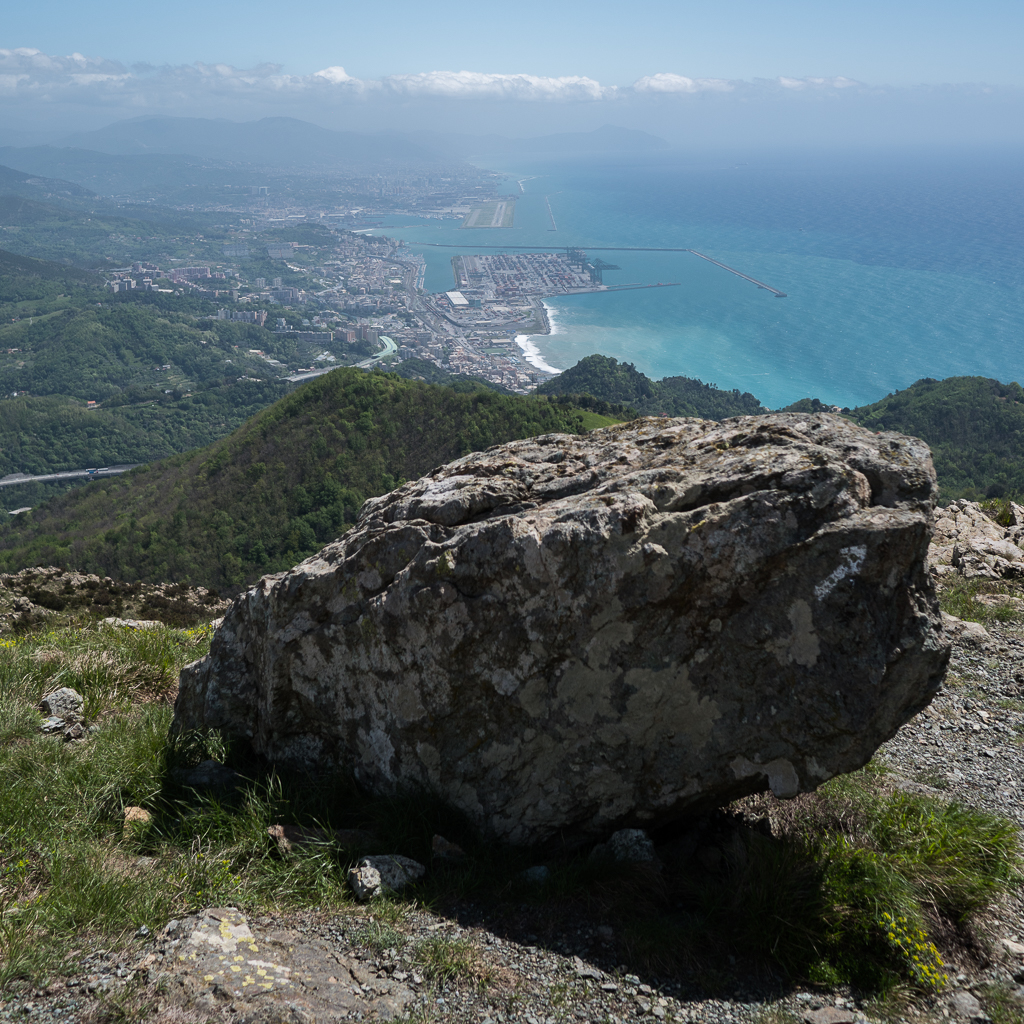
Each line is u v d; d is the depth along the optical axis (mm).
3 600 18453
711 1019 2838
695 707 3637
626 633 3678
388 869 3521
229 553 75125
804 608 3447
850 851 3545
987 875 3625
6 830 3689
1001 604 8750
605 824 3826
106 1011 2562
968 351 160000
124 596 20984
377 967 2979
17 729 4805
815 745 3459
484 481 4574
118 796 4117
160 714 5336
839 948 3168
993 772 5215
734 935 3248
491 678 3854
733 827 4090
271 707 4527
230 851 3619
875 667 3348
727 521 3520
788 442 4105
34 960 2809
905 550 3357
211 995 2623
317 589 4418
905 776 5082
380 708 4148
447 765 3973
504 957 3100
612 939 3248
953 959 3217
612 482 4168
